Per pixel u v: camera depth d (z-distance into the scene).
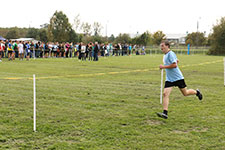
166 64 6.05
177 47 59.84
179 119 5.91
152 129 5.22
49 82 10.73
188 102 7.58
